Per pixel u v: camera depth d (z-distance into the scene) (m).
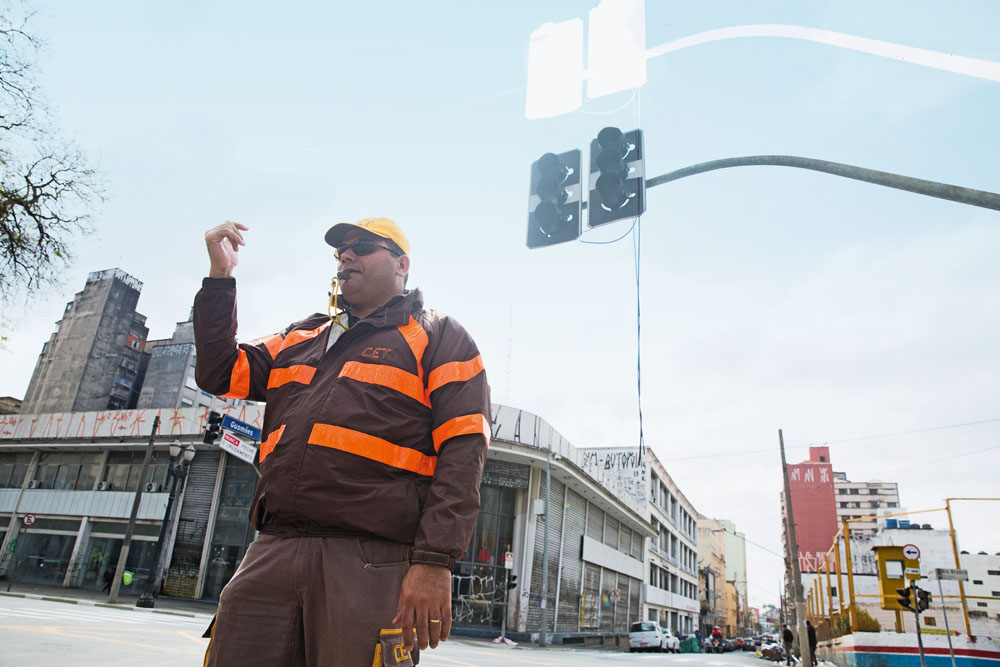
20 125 11.15
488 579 23.05
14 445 30.78
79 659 5.65
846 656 17.14
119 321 45.22
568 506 28.48
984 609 24.09
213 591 23.77
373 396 1.76
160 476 27.17
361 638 1.51
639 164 6.14
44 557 27.89
